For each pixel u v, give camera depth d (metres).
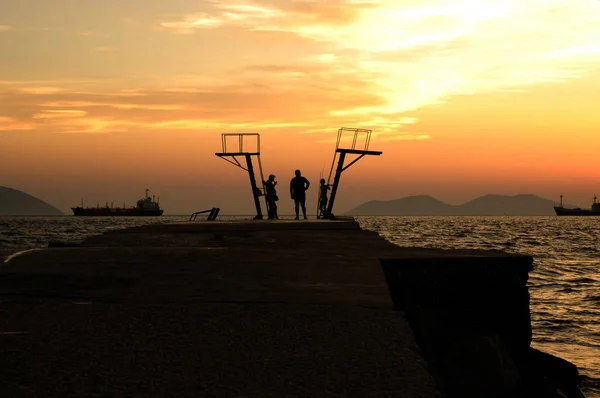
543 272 45.69
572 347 20.94
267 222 18.36
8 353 3.88
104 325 4.70
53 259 8.21
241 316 5.04
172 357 3.82
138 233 13.83
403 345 4.12
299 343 4.18
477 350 5.43
